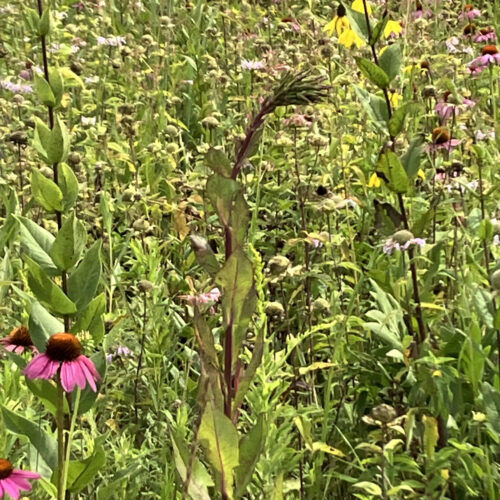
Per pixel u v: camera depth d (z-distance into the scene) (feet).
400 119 4.23
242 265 2.55
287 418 3.58
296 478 3.72
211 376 2.50
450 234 5.29
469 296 4.25
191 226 5.61
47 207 3.36
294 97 2.51
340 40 6.83
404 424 3.52
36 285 3.23
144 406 4.38
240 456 2.57
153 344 4.46
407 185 4.24
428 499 3.26
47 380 3.38
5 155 6.98
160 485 3.61
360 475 3.64
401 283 4.21
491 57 7.04
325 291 5.07
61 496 3.14
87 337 3.72
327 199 4.98
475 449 3.34
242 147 2.56
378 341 4.62
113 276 4.99
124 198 5.84
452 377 3.79
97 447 3.30
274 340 4.71
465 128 6.25
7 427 3.34
